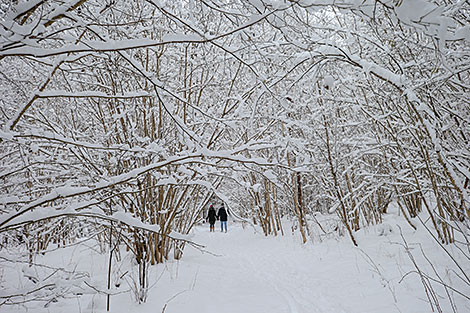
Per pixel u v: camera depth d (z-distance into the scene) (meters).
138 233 4.60
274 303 3.76
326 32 4.30
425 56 4.26
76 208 2.42
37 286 2.68
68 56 2.54
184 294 3.87
